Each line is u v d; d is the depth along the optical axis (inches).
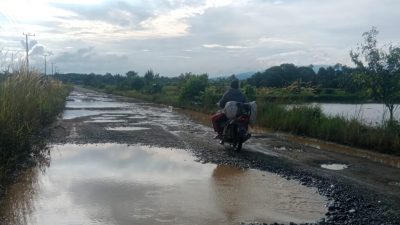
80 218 211.9
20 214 216.8
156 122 682.2
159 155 384.8
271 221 213.8
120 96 1892.2
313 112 588.1
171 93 1550.2
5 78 438.6
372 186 285.3
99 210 224.7
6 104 348.5
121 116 788.6
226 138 422.9
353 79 507.2
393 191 273.3
